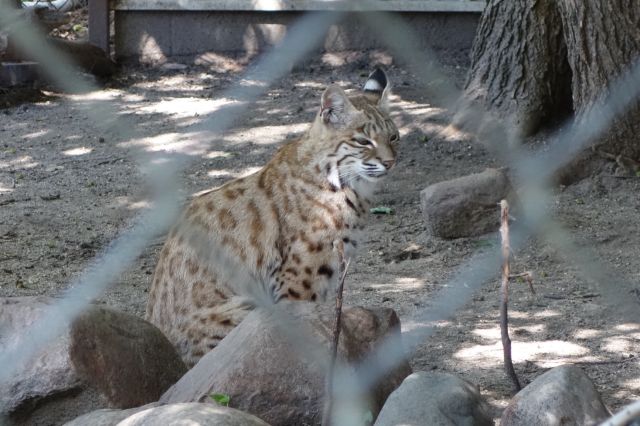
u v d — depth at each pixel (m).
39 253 12.80
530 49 16.62
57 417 6.95
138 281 11.79
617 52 14.52
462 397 6.63
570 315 10.29
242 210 9.18
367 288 11.42
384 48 22.48
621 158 14.82
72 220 14.17
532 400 6.50
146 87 21.62
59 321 7.05
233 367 6.92
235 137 18.16
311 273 9.18
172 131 17.78
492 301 10.88
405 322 10.11
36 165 17.02
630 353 9.16
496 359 9.05
